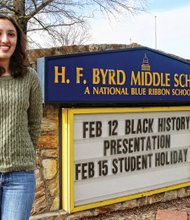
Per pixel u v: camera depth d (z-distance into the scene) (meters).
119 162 4.18
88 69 3.81
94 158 3.97
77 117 3.81
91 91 3.84
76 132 3.81
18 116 2.05
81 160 3.87
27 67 2.16
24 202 2.07
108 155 4.08
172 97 4.60
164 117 4.63
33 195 2.15
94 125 3.96
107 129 4.07
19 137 2.06
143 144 4.40
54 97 3.58
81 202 3.87
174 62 4.60
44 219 3.63
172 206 4.52
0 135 2.02
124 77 4.10
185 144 4.89
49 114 3.72
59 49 3.79
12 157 2.04
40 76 3.56
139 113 4.35
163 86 4.49
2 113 2.02
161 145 4.60
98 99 3.90
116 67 4.03
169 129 4.69
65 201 3.76
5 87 2.05
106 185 4.07
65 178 3.74
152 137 4.50
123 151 4.21
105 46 4.11
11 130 2.03
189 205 4.58
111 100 4.00
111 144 4.11
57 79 3.59
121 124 4.19
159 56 4.44
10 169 2.04
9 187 2.07
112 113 4.09
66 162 3.72
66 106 3.81
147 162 4.45
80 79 3.76
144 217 4.09
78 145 3.83
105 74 3.94
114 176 4.13
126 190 4.24
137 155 4.35
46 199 3.73
